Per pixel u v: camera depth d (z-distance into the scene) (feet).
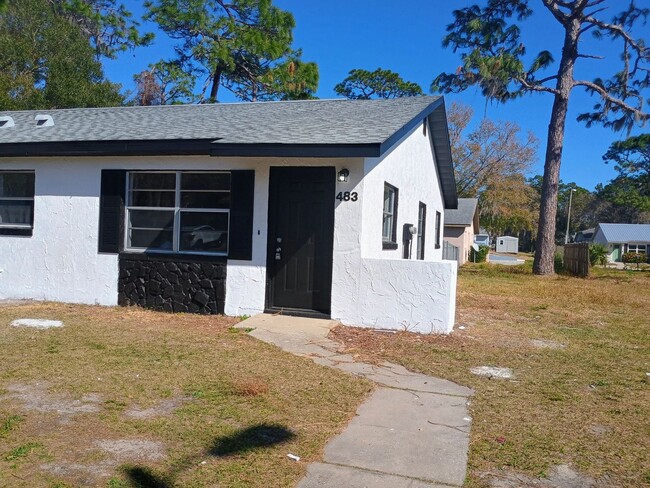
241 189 28.63
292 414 14.88
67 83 89.71
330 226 27.68
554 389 18.17
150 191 30.89
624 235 184.34
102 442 12.58
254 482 10.98
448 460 12.34
